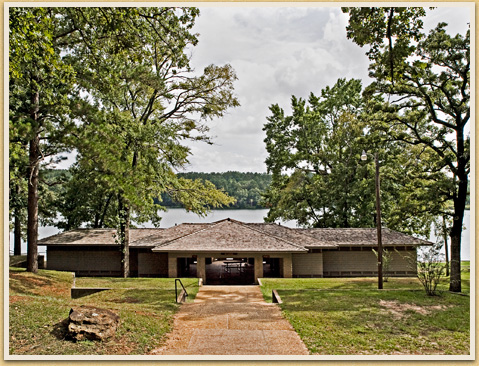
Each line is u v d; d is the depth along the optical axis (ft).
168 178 76.59
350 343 32.37
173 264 76.13
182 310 43.80
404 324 37.81
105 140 36.65
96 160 35.04
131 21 38.50
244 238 77.77
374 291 54.54
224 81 76.23
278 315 41.37
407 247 83.66
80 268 86.38
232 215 257.75
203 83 75.77
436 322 38.47
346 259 84.17
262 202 135.03
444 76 54.54
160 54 68.39
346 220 108.47
